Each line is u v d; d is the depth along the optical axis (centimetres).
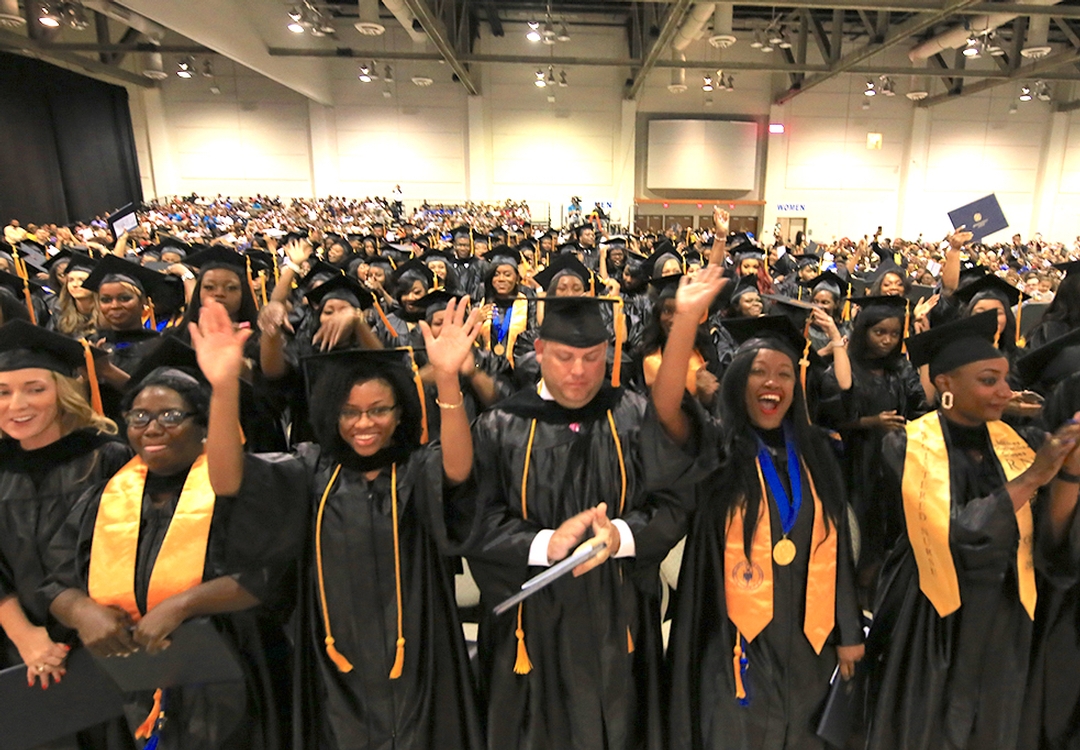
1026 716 220
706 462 179
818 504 204
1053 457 179
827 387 333
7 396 192
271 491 187
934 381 212
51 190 2025
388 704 196
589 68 2362
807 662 206
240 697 194
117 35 2131
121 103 2297
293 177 2444
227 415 170
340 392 187
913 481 205
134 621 183
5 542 198
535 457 199
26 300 493
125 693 196
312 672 205
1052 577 201
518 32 2316
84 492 197
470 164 2405
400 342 436
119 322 354
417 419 202
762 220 2506
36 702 189
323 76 2261
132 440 184
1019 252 1738
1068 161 2466
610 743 202
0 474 202
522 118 2397
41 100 1983
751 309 444
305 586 199
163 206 2106
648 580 211
